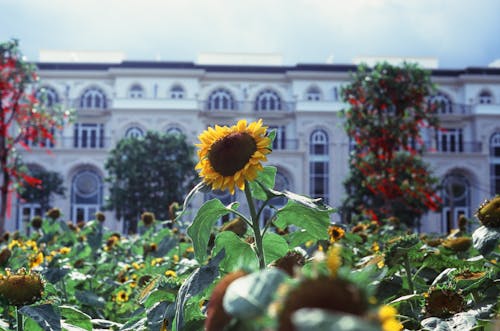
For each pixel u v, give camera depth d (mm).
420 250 2719
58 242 8320
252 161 1948
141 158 35500
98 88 47531
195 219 2094
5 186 24188
